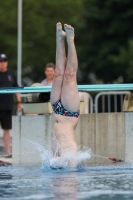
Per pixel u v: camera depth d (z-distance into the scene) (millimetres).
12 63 92312
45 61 94938
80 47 93812
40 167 23594
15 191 15719
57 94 22266
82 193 15031
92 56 86562
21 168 23234
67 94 22047
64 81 22125
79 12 88688
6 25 92375
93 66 86625
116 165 24156
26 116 28438
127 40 84250
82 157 21781
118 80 87562
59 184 16922
